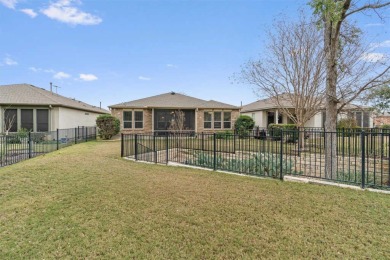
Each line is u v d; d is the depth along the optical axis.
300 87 11.98
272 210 3.87
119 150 10.80
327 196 4.43
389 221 3.44
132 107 19.42
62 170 6.38
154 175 6.12
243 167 6.87
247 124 20.06
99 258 2.71
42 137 12.61
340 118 17.23
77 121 20.38
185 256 2.73
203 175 6.15
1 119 16.09
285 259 2.66
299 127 11.10
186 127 20.34
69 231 3.26
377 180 6.14
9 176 5.71
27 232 3.24
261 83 13.41
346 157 8.70
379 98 10.72
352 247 2.84
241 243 2.97
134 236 3.15
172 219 3.60
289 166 6.84
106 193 4.65
